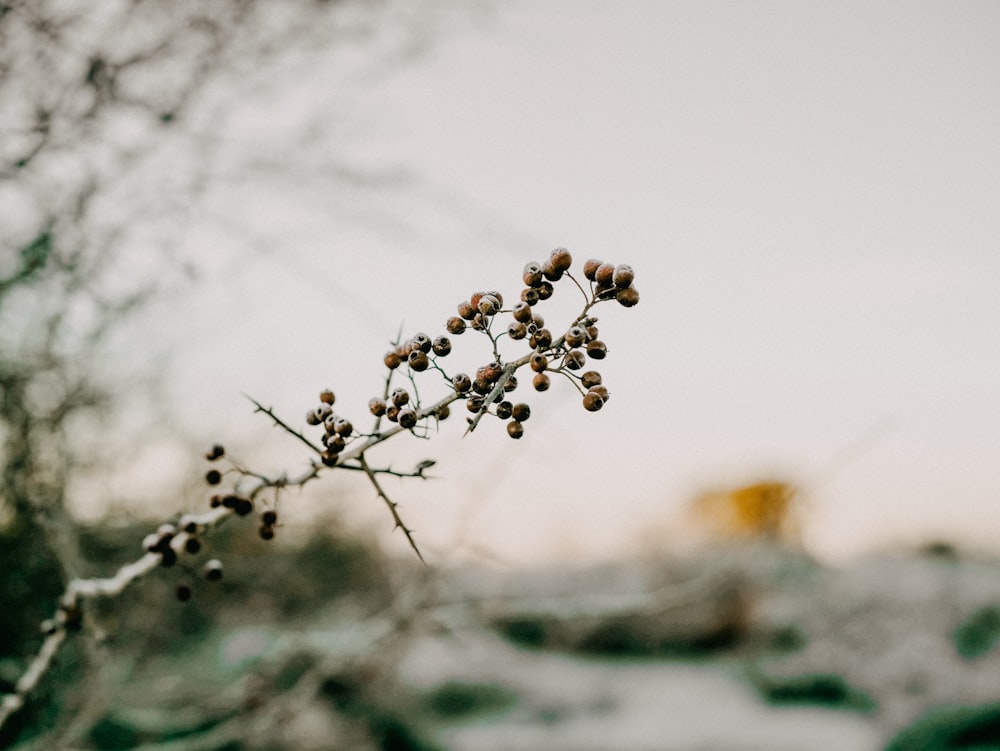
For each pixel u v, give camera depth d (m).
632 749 7.80
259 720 3.31
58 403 3.18
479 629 4.48
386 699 6.21
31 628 3.38
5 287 2.79
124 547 4.12
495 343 1.18
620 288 1.17
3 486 3.15
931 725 8.21
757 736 8.45
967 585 10.23
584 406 1.14
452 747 6.73
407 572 4.56
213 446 1.52
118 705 3.22
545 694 9.02
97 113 2.49
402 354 1.26
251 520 4.32
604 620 12.12
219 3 2.52
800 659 10.21
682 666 11.41
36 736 3.01
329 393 1.38
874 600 10.43
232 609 4.82
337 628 4.13
